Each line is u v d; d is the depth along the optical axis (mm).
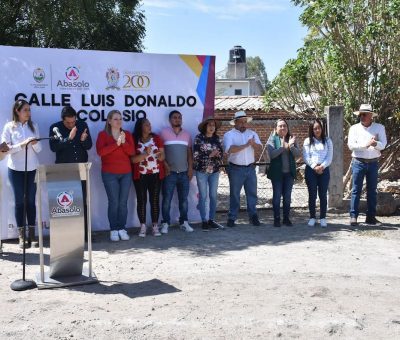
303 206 11523
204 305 5492
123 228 8562
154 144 8672
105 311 5320
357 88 11477
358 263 7156
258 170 18281
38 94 8445
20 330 4844
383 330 4957
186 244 8211
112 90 8922
